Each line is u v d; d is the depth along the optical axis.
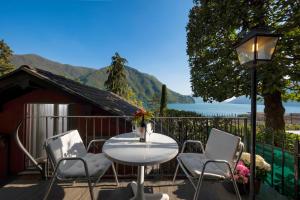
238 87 6.48
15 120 5.24
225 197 3.05
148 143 2.69
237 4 5.87
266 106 6.68
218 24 6.41
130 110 7.74
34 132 5.87
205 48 7.38
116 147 2.48
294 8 5.17
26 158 5.27
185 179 3.72
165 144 2.64
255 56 2.44
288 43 5.31
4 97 5.16
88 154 3.22
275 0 5.72
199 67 7.77
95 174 2.50
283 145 3.39
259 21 5.74
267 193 3.24
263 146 4.05
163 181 3.62
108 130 5.54
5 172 4.97
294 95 6.97
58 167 2.46
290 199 3.10
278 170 3.54
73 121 5.92
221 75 6.56
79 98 4.87
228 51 6.49
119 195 3.10
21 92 5.29
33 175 4.07
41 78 4.74
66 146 2.84
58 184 3.49
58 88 4.84
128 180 3.65
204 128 6.31
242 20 6.04
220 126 5.17
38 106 6.08
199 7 7.73
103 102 5.91
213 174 2.45
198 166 2.74
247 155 3.46
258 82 6.20
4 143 4.93
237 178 3.04
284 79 5.37
